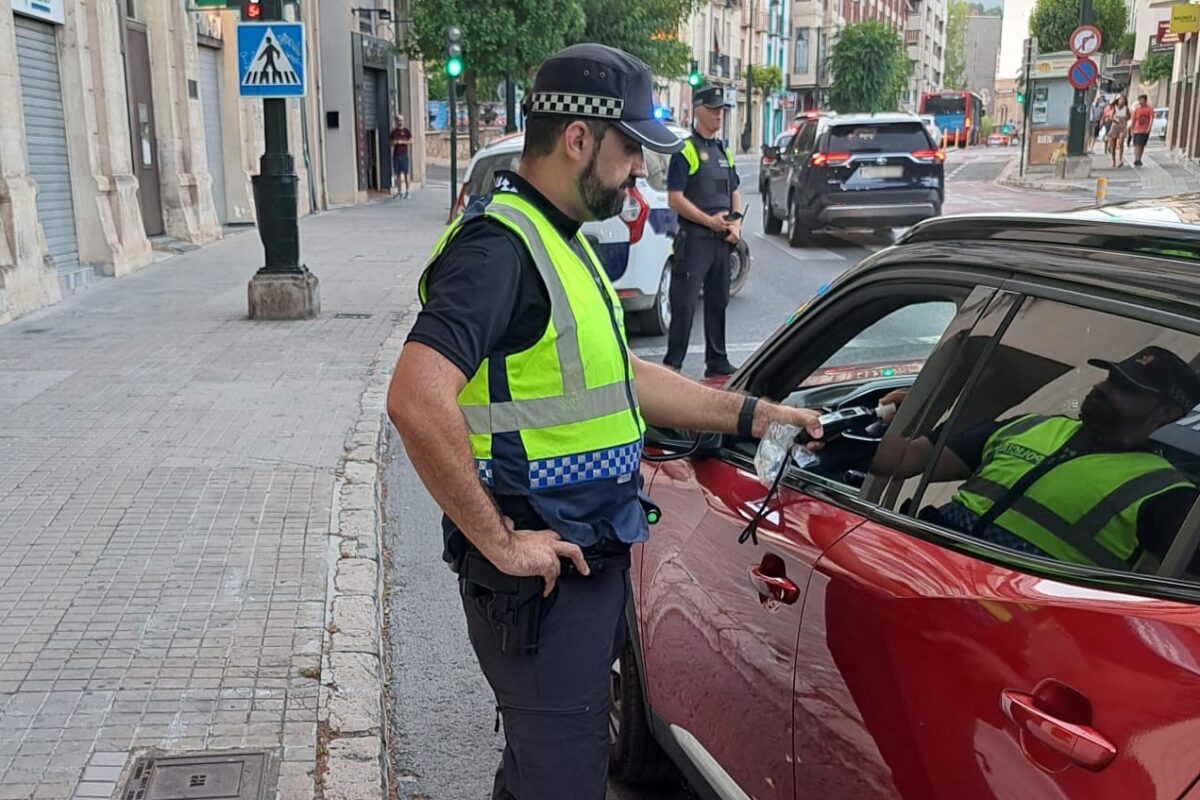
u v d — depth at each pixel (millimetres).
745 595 2439
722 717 2547
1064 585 1731
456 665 4223
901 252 2414
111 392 7676
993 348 2078
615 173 2145
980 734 1709
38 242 11125
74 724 3457
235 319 10508
